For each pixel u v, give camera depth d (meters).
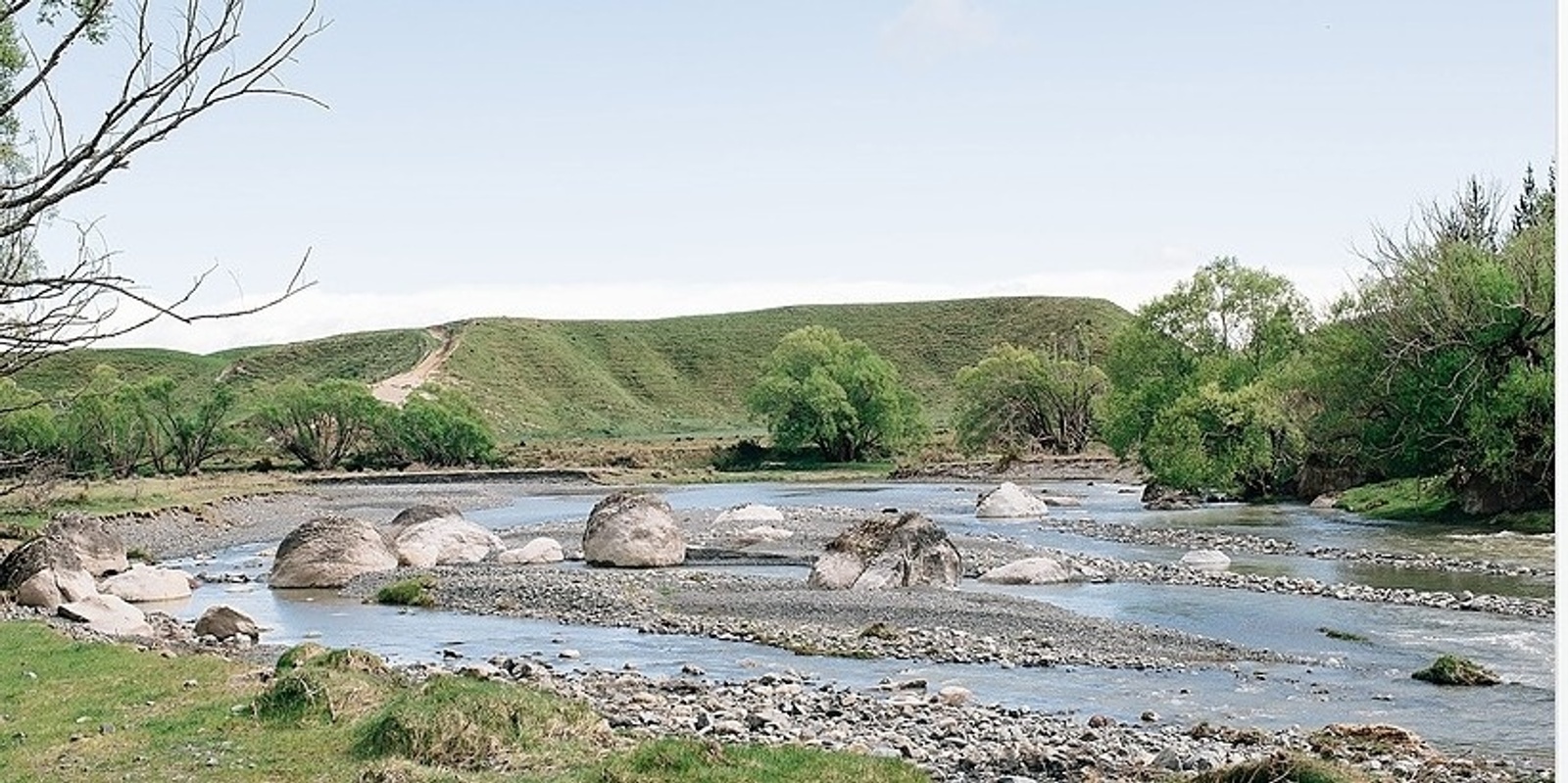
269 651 27.95
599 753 15.52
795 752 15.12
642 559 46.16
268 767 15.11
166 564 50.81
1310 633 30.42
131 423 118.25
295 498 97.88
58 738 16.94
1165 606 35.06
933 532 39.84
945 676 25.42
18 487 18.50
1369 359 63.62
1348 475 71.69
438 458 142.75
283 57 6.69
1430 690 23.73
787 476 128.62
